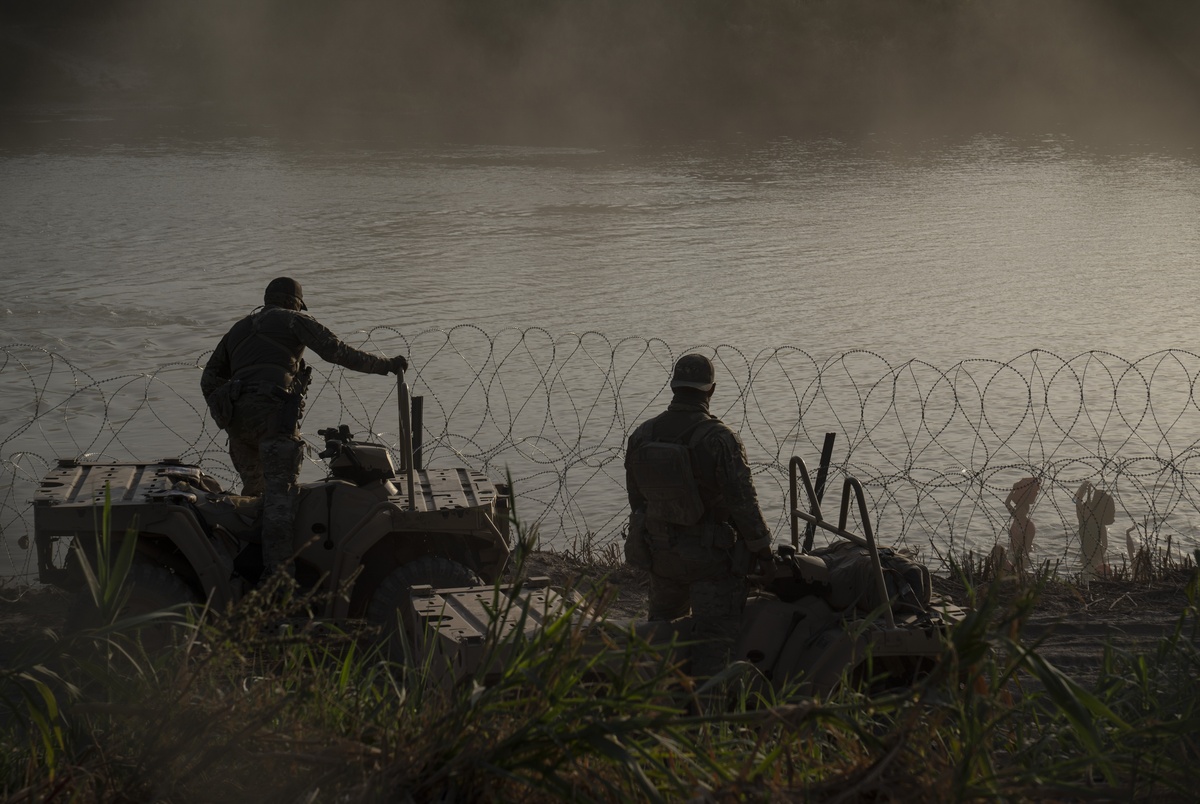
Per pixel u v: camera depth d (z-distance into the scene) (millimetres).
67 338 23578
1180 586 8734
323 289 31000
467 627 5484
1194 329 25594
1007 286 32625
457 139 92312
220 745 3740
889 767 3604
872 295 30859
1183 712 4270
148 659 4164
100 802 3656
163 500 7008
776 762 3844
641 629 5777
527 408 17297
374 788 3555
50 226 45156
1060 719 4539
